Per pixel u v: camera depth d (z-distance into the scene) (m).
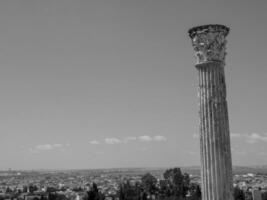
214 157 16.48
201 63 17.16
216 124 16.72
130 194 97.94
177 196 100.06
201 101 17.14
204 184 16.55
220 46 17.19
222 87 17.08
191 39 17.83
